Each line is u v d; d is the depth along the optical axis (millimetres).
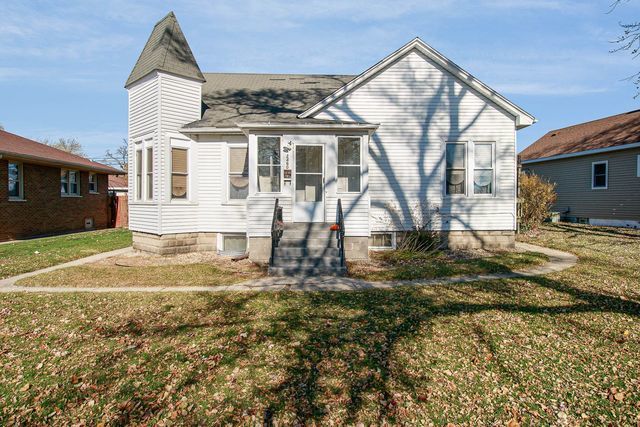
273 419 3369
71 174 20109
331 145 10352
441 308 6086
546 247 12258
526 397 3641
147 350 4668
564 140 22500
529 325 5289
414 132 11844
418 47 11680
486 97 11875
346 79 15867
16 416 3463
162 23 12508
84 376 4098
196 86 12023
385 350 4590
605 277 7906
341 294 7027
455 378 3975
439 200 11922
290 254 9227
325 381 3938
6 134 19234
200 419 3385
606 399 3568
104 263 10375
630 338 4797
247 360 4379
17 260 10703
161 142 11164
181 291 7336
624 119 19969
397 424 3295
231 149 11992
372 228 11852
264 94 14211
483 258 10320
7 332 5293
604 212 18312
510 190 11977
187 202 11750
